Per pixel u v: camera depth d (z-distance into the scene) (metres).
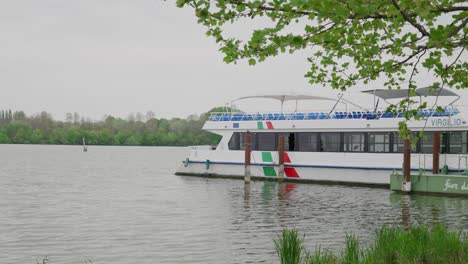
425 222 23.05
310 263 11.77
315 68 9.84
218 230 21.42
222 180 44.59
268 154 42.59
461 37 8.34
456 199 31.19
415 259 11.20
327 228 21.72
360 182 38.41
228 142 45.12
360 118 38.44
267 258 16.44
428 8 6.76
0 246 18.64
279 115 42.66
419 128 36.00
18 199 32.84
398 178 34.09
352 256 11.75
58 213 26.62
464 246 12.08
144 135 196.12
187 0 7.54
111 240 19.56
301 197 32.81
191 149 48.50
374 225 22.44
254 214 25.94
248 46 7.83
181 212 26.80
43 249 18.16
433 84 9.95
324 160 39.84
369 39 8.85
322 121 40.09
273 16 7.61
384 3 7.04
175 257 16.75
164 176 53.25
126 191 37.75
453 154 34.78
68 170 64.44
